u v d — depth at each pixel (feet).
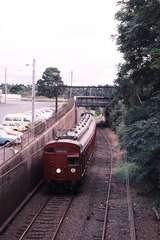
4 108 277.23
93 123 161.79
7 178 70.95
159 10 67.56
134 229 62.75
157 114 64.69
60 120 172.96
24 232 62.44
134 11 76.18
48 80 404.57
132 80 85.92
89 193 93.66
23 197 84.33
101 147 175.52
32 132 104.88
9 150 87.51
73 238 60.95
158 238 60.13
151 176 67.67
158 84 75.61
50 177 92.17
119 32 81.56
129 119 78.69
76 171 92.02
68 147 92.17
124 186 100.32
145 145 61.00
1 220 67.05
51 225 67.56
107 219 71.46
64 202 84.43
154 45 68.03
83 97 261.65
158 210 71.51
